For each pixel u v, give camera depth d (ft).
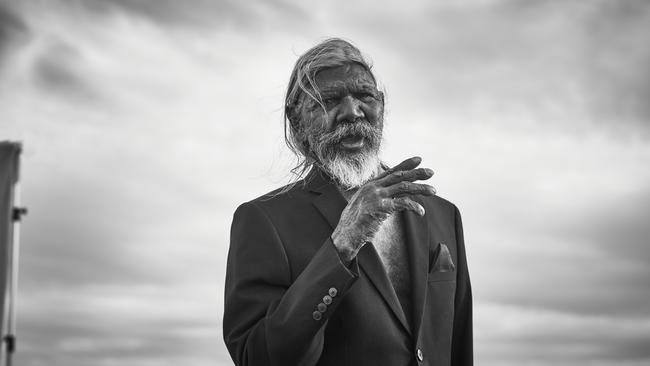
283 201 6.66
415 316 6.22
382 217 5.67
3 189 21.90
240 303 6.31
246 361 6.08
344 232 5.76
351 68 6.51
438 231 6.82
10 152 22.17
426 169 5.72
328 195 6.57
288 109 6.95
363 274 6.19
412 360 6.15
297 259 6.34
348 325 6.08
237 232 6.63
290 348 5.74
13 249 21.65
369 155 6.45
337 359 6.08
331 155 6.41
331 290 5.69
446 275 6.57
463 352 6.84
